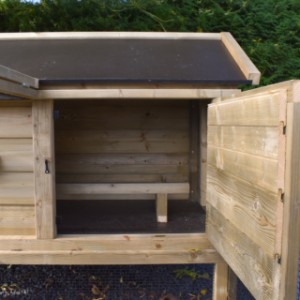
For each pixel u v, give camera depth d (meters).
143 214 2.30
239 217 1.24
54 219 1.77
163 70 1.77
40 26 3.41
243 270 1.21
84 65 1.82
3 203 1.77
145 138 2.54
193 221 2.11
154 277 2.64
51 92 1.65
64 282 2.64
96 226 2.02
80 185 2.21
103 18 3.47
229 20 3.60
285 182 0.92
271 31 3.72
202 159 2.12
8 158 1.74
